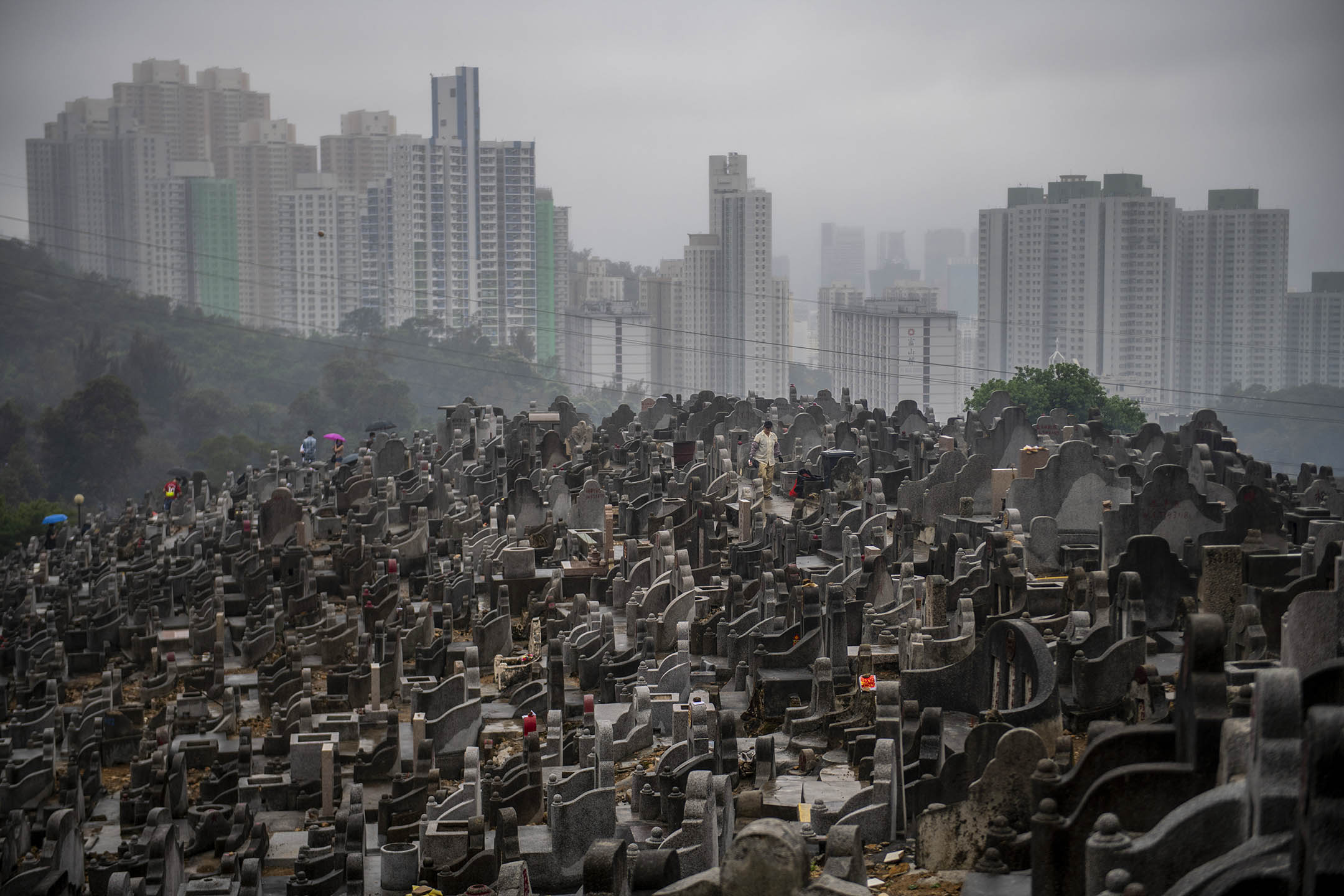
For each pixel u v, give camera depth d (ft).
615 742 120.78
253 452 560.61
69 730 185.68
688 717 118.83
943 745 90.43
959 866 73.36
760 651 129.59
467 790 114.21
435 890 102.22
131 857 124.06
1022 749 72.49
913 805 85.46
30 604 250.16
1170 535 146.20
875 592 149.48
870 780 93.97
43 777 169.58
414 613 199.52
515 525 220.43
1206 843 50.08
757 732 122.83
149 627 228.22
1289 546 131.85
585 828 101.71
